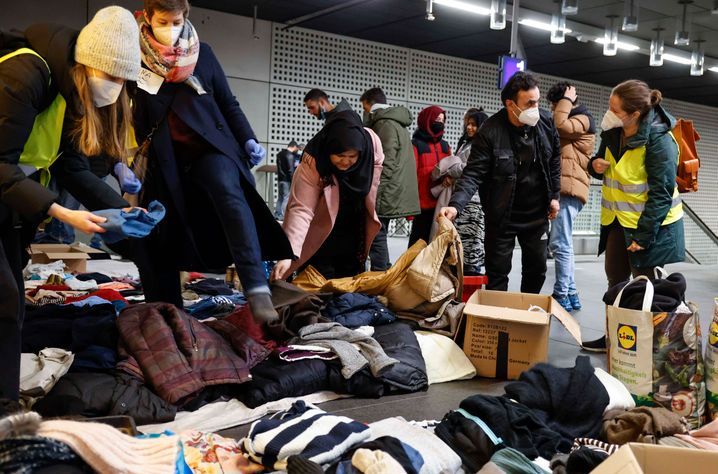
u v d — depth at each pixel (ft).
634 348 8.07
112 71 5.87
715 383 7.88
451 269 11.28
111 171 8.25
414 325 11.00
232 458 6.59
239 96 31.30
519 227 12.45
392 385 9.14
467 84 38.99
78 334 8.43
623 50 35.60
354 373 8.83
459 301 11.27
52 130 6.08
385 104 16.15
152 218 6.37
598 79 44.80
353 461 5.90
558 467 6.08
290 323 9.79
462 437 6.70
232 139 8.88
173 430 7.43
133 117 8.47
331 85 33.81
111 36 5.82
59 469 3.07
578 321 15.19
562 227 16.42
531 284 12.91
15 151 5.62
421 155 17.06
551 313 10.34
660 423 6.82
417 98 37.04
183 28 8.08
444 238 11.03
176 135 8.60
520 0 26.96
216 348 8.63
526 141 12.07
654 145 11.35
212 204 8.96
